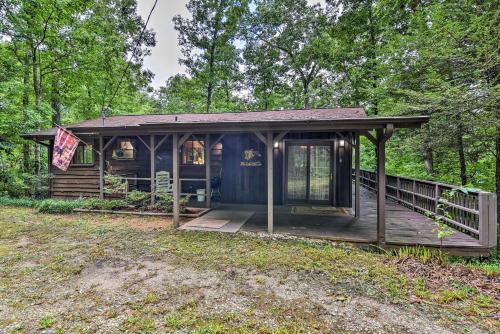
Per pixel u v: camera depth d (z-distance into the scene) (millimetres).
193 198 9195
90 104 14773
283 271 3797
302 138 8234
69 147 7676
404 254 4316
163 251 4621
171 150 9344
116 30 14977
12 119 9570
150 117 10102
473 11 6227
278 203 8383
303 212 7312
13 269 3912
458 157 8289
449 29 6234
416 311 2812
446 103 6180
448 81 6523
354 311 2816
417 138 7332
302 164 8289
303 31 16375
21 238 5402
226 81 18906
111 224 6434
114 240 5234
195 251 4598
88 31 11734
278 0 16344
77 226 6262
